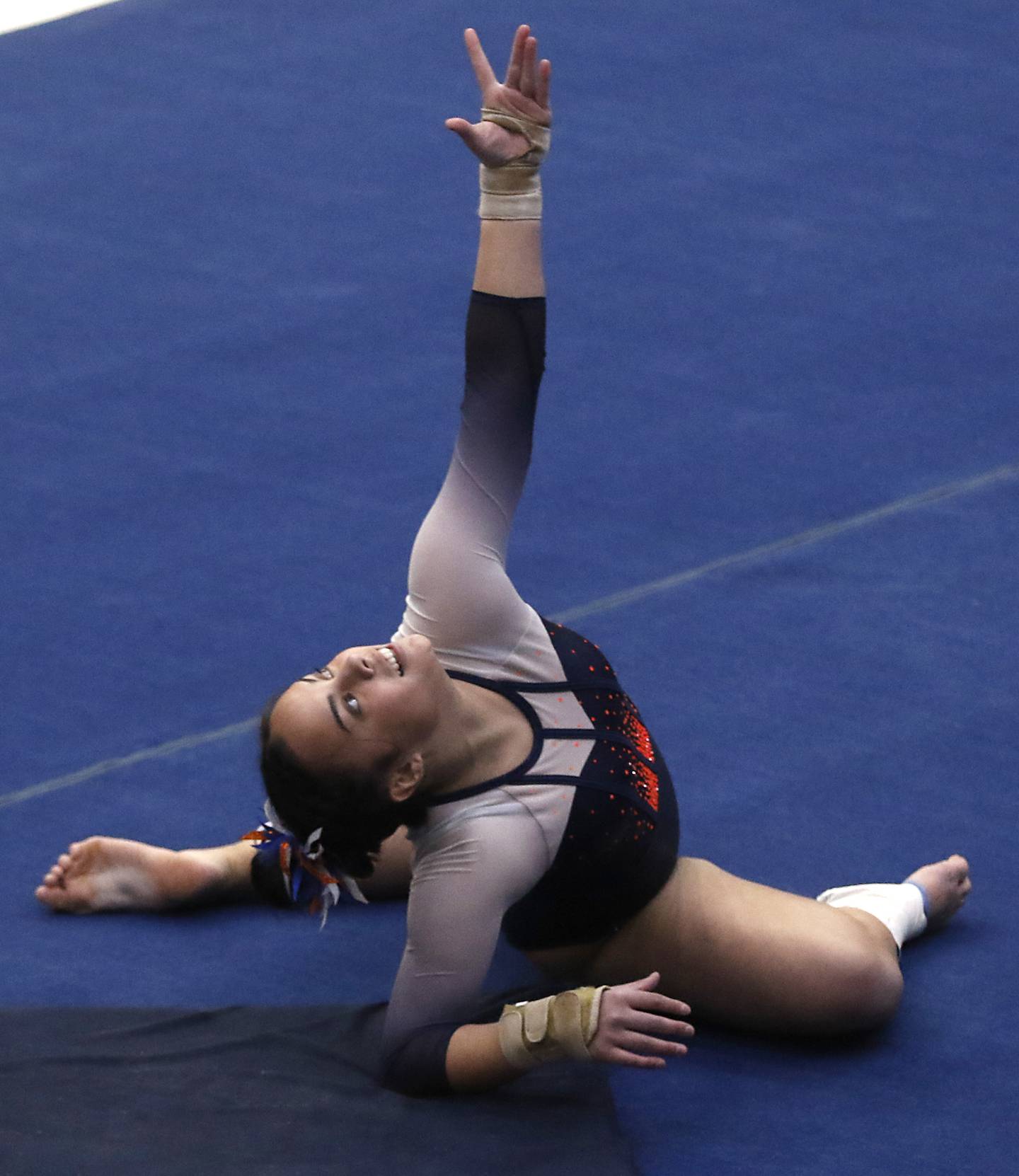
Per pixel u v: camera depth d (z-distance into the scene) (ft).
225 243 84.12
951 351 75.77
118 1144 38.86
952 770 51.96
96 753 53.01
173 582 60.85
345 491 66.18
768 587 60.49
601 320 77.87
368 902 48.60
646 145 93.35
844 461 67.97
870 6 109.91
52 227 85.30
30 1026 42.98
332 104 97.86
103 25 107.45
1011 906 47.50
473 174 90.94
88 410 71.10
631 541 63.16
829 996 42.47
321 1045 42.55
